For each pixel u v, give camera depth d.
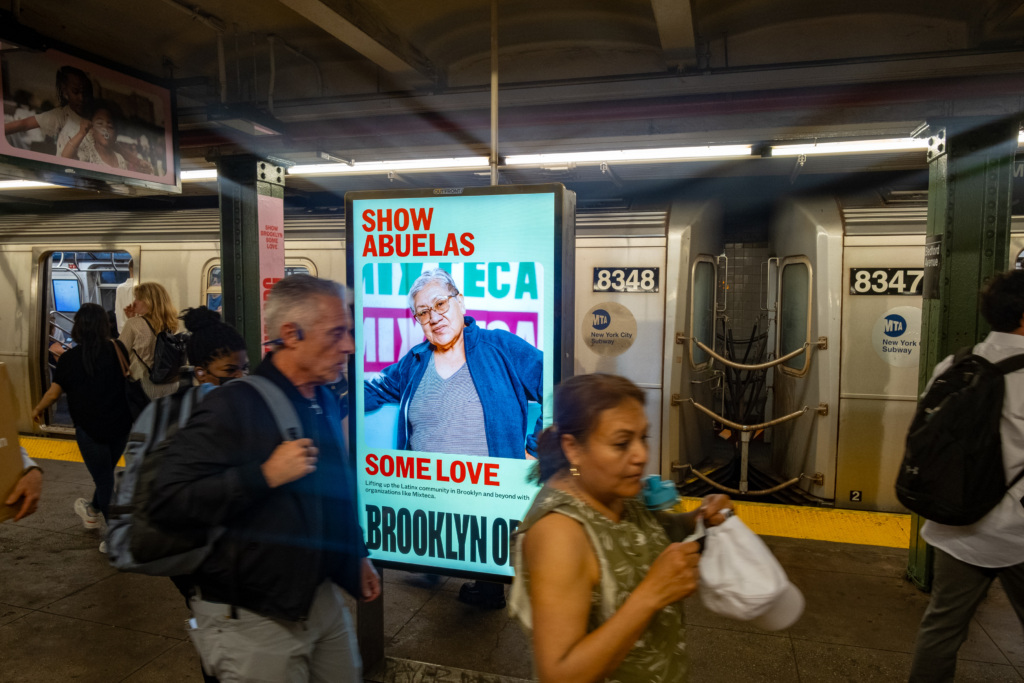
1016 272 2.42
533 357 2.74
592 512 1.35
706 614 3.82
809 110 4.14
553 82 4.58
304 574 1.79
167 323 4.80
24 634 3.58
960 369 2.43
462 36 4.48
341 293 1.91
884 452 5.50
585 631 1.28
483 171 5.66
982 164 3.73
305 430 1.87
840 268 5.54
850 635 3.58
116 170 4.00
